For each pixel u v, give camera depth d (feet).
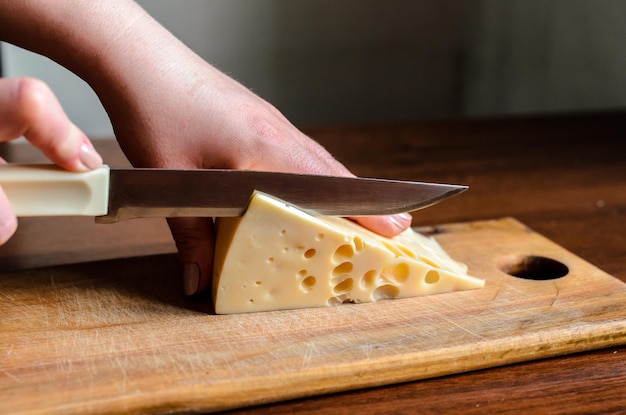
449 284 1.26
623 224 1.56
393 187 1.21
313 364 1.09
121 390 1.04
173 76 1.20
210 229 1.23
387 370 1.10
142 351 1.11
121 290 1.25
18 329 1.15
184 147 1.22
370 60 2.60
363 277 1.23
